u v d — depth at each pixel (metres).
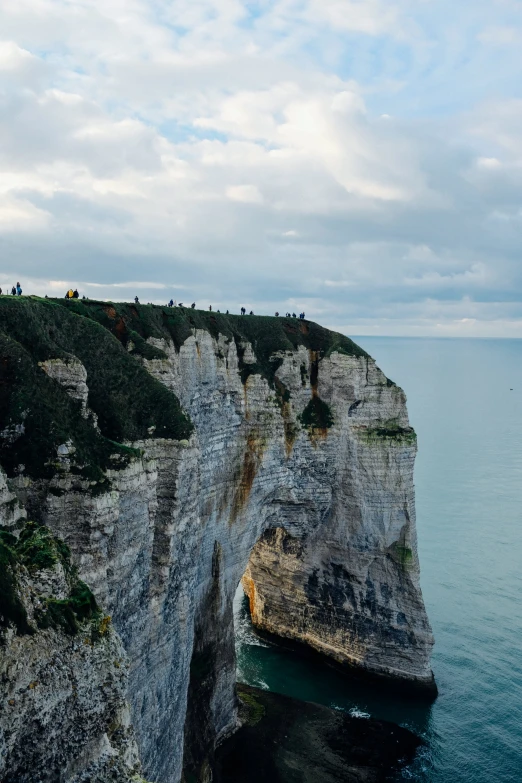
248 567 83.25
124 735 23.66
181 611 43.22
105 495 32.56
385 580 74.06
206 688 58.62
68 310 45.22
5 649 18.55
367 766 56.66
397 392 76.56
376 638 73.31
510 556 93.56
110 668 22.92
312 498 74.81
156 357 50.25
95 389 41.19
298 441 73.62
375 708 66.44
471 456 156.00
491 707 63.09
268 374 72.94
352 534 75.56
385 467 74.69
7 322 37.53
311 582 78.25
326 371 76.00
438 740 59.97
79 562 31.77
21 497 31.47
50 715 19.83
